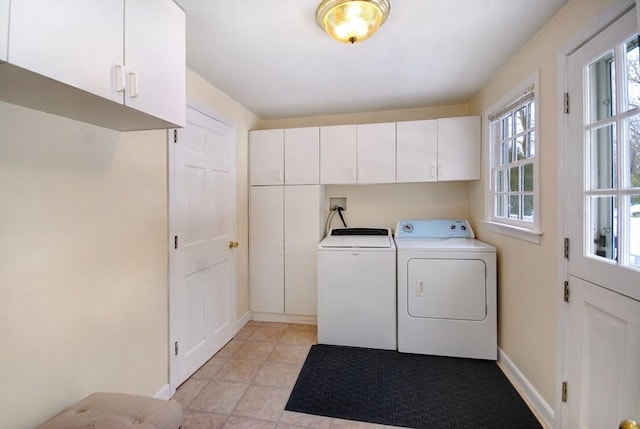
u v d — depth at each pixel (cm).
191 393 186
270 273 295
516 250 193
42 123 109
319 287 251
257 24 154
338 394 184
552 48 150
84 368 127
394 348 241
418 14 147
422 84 238
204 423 161
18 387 103
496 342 222
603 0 116
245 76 218
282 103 277
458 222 281
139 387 157
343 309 247
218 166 239
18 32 71
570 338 138
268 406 174
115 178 142
